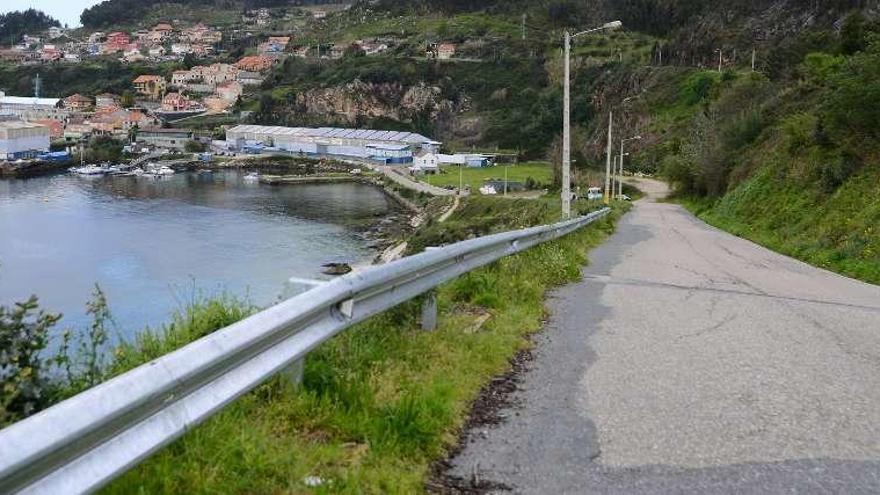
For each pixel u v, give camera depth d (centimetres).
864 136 2655
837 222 2225
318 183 12294
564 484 396
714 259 1695
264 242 6128
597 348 708
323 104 18762
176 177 12575
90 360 450
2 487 222
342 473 368
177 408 314
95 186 10669
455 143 16312
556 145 12475
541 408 520
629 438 465
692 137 7388
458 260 824
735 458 436
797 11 11850
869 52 2817
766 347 720
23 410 345
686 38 13800
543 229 1378
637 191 8106
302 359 454
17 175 11956
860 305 1026
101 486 261
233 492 326
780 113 4759
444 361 590
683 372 623
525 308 869
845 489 395
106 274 4488
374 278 538
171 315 594
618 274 1309
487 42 19362
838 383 595
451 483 392
